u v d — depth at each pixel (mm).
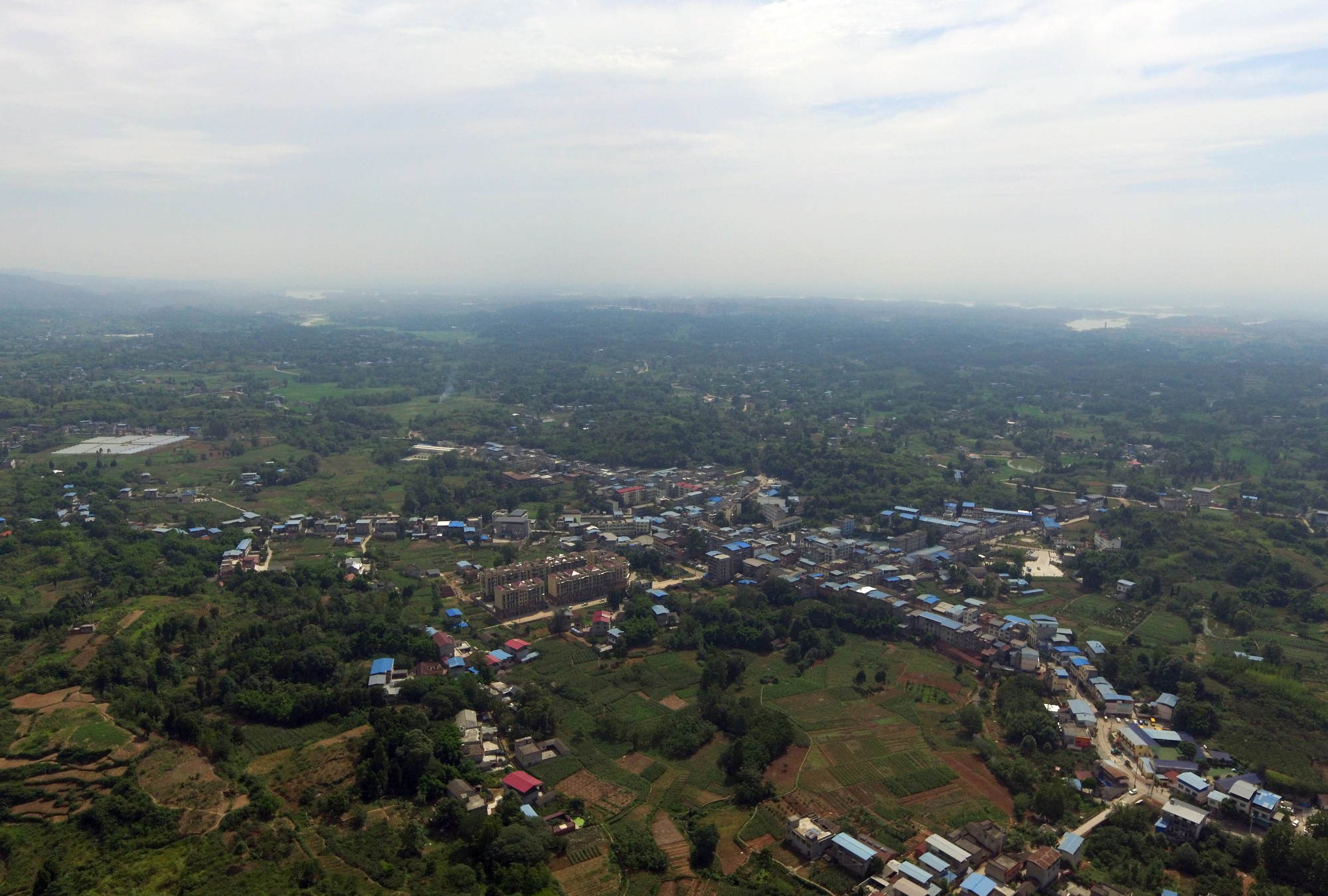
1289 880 162875
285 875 156250
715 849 171375
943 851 166000
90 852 160875
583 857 168750
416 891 154500
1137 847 171750
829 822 179500
